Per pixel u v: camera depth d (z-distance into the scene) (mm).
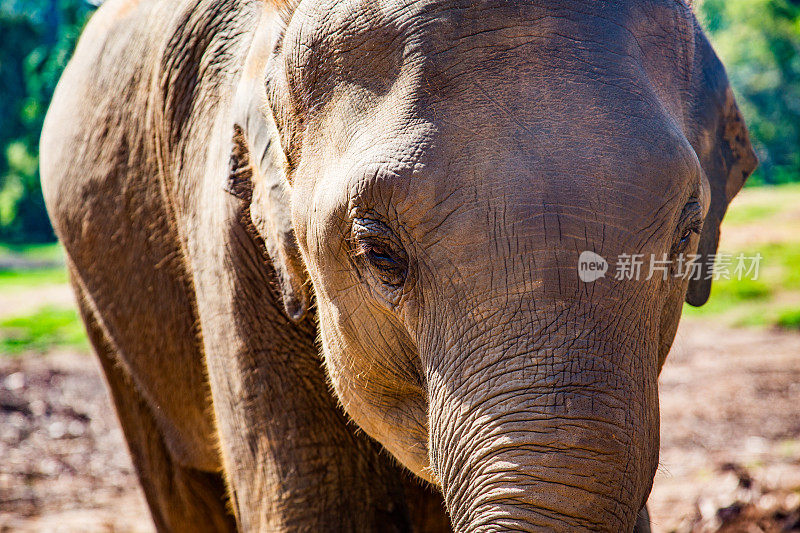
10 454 15727
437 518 6645
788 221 35188
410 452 4793
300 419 5840
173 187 6719
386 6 4219
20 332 27688
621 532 3721
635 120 3912
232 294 5906
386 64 4176
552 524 3646
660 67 4234
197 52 6527
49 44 73750
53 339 26828
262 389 5887
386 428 4883
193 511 8445
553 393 3717
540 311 3791
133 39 7766
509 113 3908
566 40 3990
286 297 5207
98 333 8891
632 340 3854
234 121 5441
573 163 3824
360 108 4242
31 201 71438
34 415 18547
